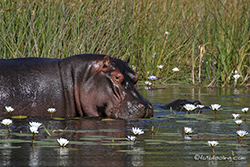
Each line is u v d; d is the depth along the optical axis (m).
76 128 20.08
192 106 23.88
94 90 23.78
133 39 42.94
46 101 23.75
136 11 42.59
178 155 15.16
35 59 24.89
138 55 43.56
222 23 44.84
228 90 37.62
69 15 36.50
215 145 15.57
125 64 24.73
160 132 19.34
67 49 35.38
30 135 18.11
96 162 14.07
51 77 24.06
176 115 24.31
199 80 41.44
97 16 37.59
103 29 38.00
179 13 46.38
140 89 37.84
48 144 16.55
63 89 23.98
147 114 23.41
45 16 35.44
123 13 40.62
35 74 24.00
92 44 36.81
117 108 23.31
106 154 15.13
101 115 23.81
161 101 29.98
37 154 14.99
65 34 36.56
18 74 23.86
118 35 40.03
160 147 16.34
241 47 42.12
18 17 35.00
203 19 46.34
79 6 36.28
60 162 14.02
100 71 23.95
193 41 44.28
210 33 45.97
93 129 19.84
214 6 45.72
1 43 34.28
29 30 35.31
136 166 13.69
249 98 31.97
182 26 45.94
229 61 43.25
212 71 44.44
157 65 43.91
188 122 22.12
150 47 43.88
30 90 23.70
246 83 42.06
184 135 18.70
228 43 43.53
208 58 44.44
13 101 23.33
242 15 44.22
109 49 38.75
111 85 23.59
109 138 17.83
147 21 43.53
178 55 46.19
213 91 36.69
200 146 16.61
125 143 16.88
